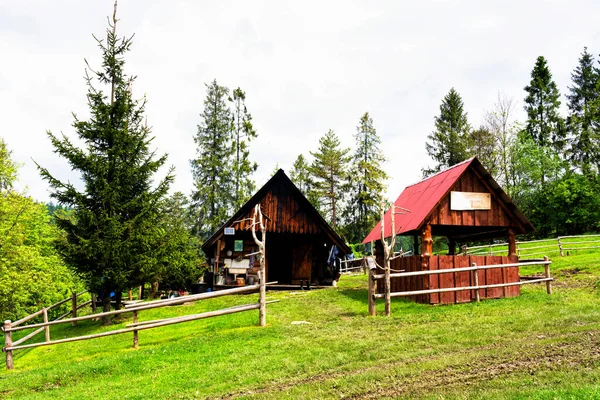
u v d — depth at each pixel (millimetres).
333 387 8516
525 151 46219
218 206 46469
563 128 58438
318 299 19344
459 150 52938
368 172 54875
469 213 17453
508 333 11125
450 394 7367
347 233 58062
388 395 7816
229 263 24906
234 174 47156
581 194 42406
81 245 18438
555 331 10906
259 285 14617
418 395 7578
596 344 9516
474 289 15984
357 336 12055
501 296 16766
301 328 13555
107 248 18344
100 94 20078
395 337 11609
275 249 28812
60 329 20125
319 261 26578
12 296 26625
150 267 19750
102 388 9734
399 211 21781
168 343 13648
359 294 20406
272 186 25859
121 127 20406
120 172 19641
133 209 20156
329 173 58344
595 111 53156
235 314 16906
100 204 19453
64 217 19938
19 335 22781
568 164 47062
